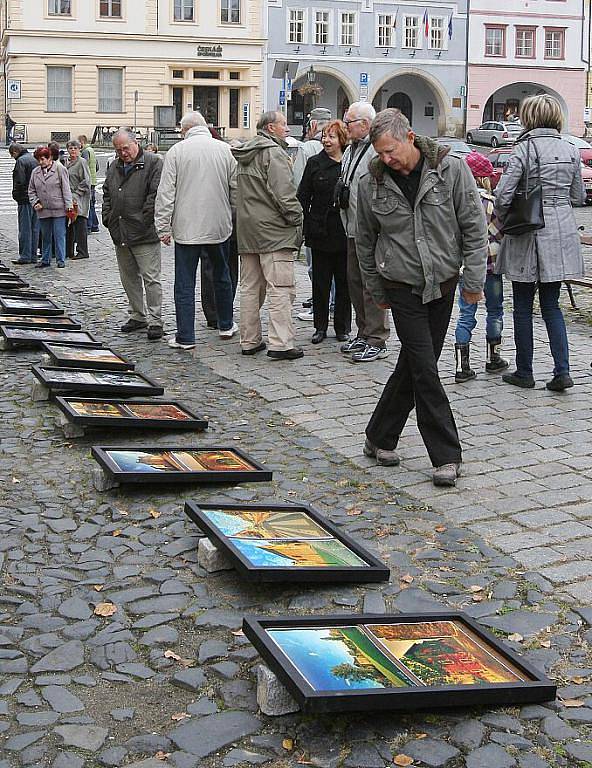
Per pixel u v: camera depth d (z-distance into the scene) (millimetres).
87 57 52469
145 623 4457
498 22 60406
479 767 3438
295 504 5562
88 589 4797
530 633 4395
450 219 5906
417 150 5844
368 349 9492
